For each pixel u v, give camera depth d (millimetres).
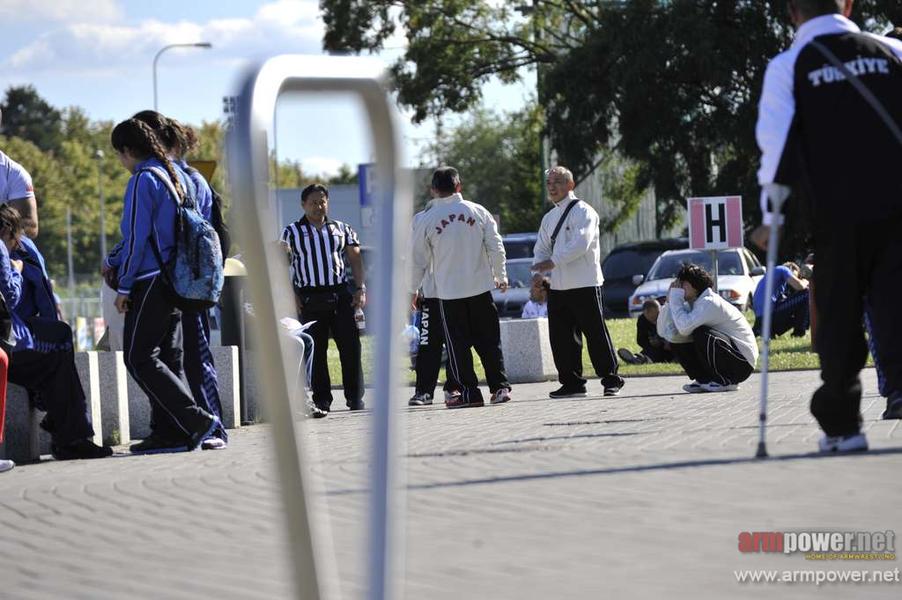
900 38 21297
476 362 53562
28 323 25359
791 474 16172
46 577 13242
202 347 26688
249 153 4746
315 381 35594
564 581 11797
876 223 16406
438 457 19969
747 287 78125
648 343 48000
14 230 25656
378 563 5379
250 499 17297
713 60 104625
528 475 17469
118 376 29516
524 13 128500
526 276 84250
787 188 16766
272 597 12000
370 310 5398
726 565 12117
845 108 16438
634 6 108062
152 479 19703
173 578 12914
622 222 135125
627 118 109250
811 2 16969
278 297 5098
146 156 25156
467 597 11367
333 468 19344
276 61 4812
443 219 34312
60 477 21141
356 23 129250
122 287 24672
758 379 38812
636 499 15312
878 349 16969
